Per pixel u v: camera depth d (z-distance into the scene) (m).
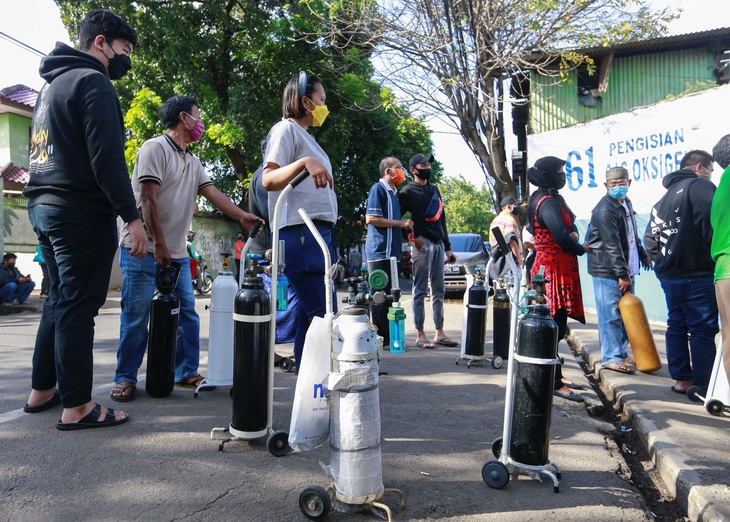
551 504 2.47
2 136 22.55
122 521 2.21
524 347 2.64
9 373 5.06
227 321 4.11
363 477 2.24
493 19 12.92
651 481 3.05
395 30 13.55
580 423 3.75
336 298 3.50
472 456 3.02
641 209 10.27
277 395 4.14
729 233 2.97
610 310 5.50
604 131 11.02
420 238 6.57
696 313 4.45
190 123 4.20
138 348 3.98
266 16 17.42
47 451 2.92
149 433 3.24
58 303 3.24
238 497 2.44
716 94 8.95
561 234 4.26
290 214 3.31
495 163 13.86
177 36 17.38
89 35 3.35
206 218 20.16
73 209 3.12
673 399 4.35
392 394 4.33
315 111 3.42
